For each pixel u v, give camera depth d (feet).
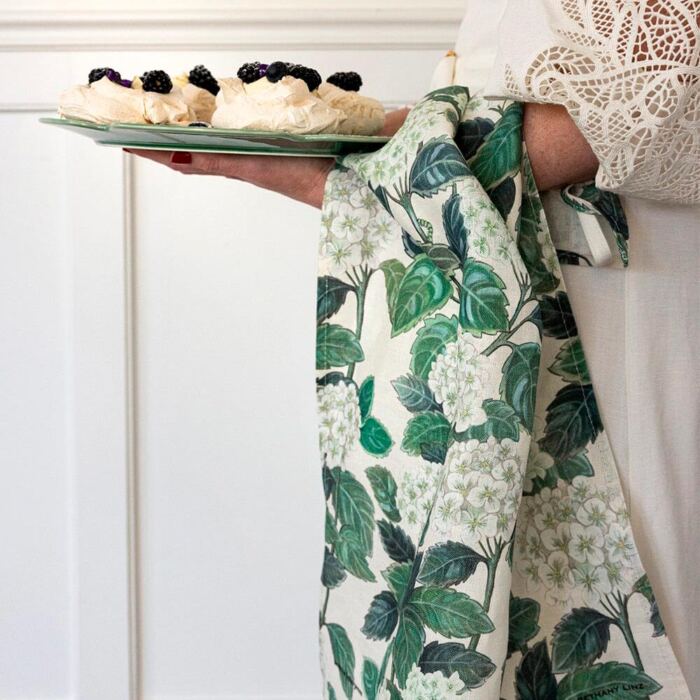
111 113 2.41
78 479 3.90
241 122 2.40
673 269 2.16
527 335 1.96
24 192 3.79
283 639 4.05
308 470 3.96
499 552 1.95
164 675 4.06
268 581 4.02
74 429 3.88
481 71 2.37
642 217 2.16
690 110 1.83
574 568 2.13
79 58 3.67
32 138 3.76
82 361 3.84
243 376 3.91
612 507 2.10
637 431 2.14
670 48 1.77
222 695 4.07
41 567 3.97
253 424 3.94
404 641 2.04
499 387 1.95
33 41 3.62
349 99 2.63
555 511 2.14
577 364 2.11
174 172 3.79
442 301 2.23
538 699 2.15
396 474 2.29
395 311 2.32
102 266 3.79
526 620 2.15
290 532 3.99
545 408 2.13
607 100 1.83
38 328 3.86
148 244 3.84
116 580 3.95
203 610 4.03
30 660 4.02
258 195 3.81
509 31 1.96
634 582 2.09
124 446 3.88
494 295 1.95
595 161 2.09
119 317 3.82
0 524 3.96
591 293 2.15
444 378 2.20
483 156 2.13
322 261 2.41
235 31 3.64
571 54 1.85
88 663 3.99
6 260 3.83
